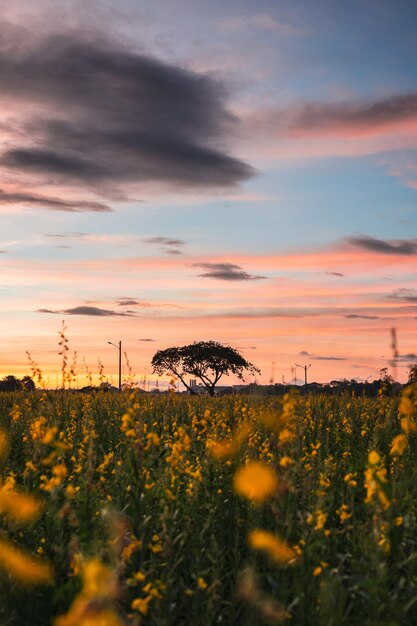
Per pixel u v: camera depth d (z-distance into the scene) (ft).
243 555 19.61
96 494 20.53
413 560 16.83
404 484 18.70
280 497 19.39
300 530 18.40
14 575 16.99
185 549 18.52
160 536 17.13
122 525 17.11
